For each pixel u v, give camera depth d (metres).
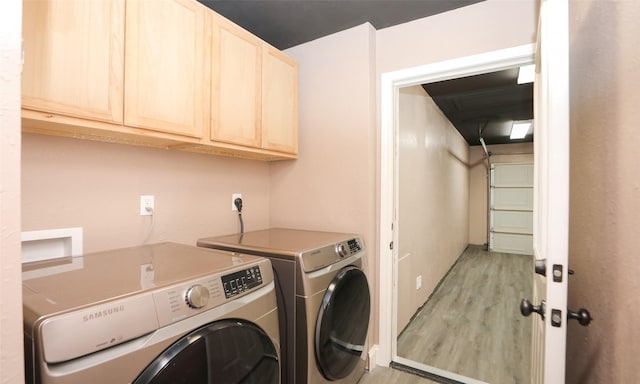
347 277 1.55
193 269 0.99
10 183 0.41
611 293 0.84
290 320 1.31
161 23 1.24
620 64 0.80
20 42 0.43
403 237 2.54
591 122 0.97
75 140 1.29
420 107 3.00
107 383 0.65
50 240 1.23
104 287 0.79
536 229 1.25
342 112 2.04
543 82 0.93
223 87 1.53
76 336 0.61
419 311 3.03
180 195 1.72
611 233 0.84
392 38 1.99
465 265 5.08
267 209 2.33
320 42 2.12
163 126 1.25
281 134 1.93
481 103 3.64
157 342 0.74
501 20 1.68
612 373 0.82
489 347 2.33
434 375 1.93
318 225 2.14
